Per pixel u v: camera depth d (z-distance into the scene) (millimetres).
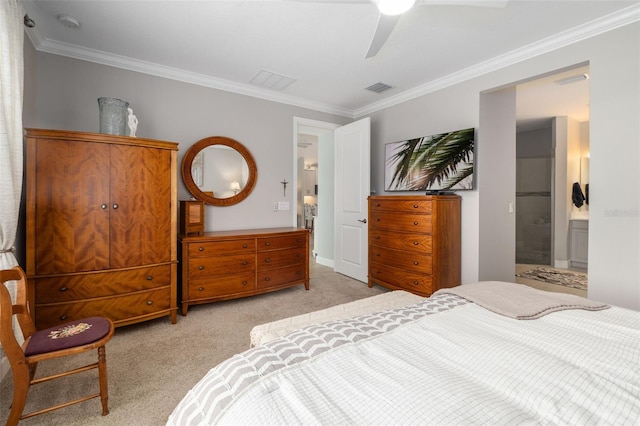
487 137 3143
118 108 2432
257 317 2766
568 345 953
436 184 3371
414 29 2359
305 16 2205
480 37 2484
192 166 3275
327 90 3742
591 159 2314
